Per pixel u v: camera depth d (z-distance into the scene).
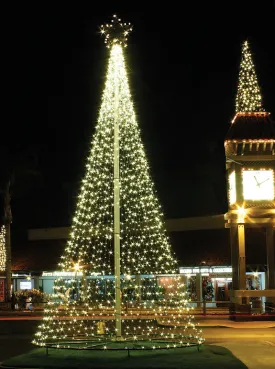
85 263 32.06
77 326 26.47
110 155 21.20
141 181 23.94
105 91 20.22
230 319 31.73
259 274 45.53
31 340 22.72
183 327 27.58
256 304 33.03
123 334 22.20
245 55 34.41
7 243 47.25
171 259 34.44
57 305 28.56
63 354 16.73
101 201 26.88
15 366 14.80
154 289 39.62
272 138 32.56
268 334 24.45
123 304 36.41
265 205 32.47
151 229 32.00
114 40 19.80
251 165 32.75
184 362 15.05
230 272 46.59
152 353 16.73
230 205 33.53
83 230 27.78
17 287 52.94
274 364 15.42
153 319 31.52
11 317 36.59
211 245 49.06
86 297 28.11
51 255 54.72
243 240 32.44
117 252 19.06
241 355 17.30
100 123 20.55
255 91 33.88
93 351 17.02
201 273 47.22
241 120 33.25
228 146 33.06
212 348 17.98
